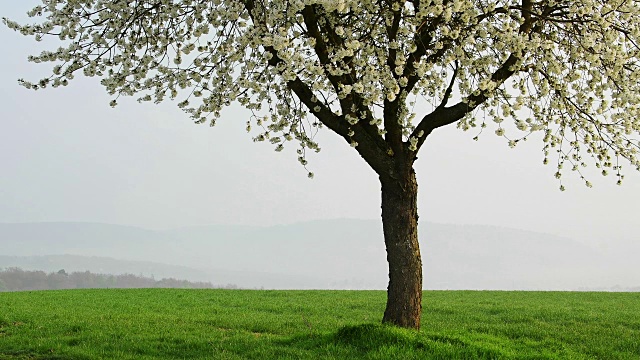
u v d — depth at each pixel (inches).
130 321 625.9
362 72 425.4
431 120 460.8
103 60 450.6
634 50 490.0
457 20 440.5
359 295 1091.3
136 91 448.5
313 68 398.3
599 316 730.2
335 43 435.5
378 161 458.6
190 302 936.9
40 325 585.0
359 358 398.3
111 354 428.1
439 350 409.7
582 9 437.4
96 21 450.6
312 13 430.3
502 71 448.5
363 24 466.9
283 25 423.5
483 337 502.9
